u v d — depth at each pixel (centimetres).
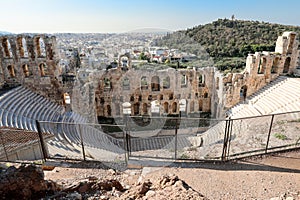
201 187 691
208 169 806
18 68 2558
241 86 2598
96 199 542
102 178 726
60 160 912
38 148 1238
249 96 2675
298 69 2734
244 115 2308
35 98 2517
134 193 597
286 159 873
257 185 695
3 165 806
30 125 1814
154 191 597
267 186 686
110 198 559
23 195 513
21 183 520
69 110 2577
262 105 2348
